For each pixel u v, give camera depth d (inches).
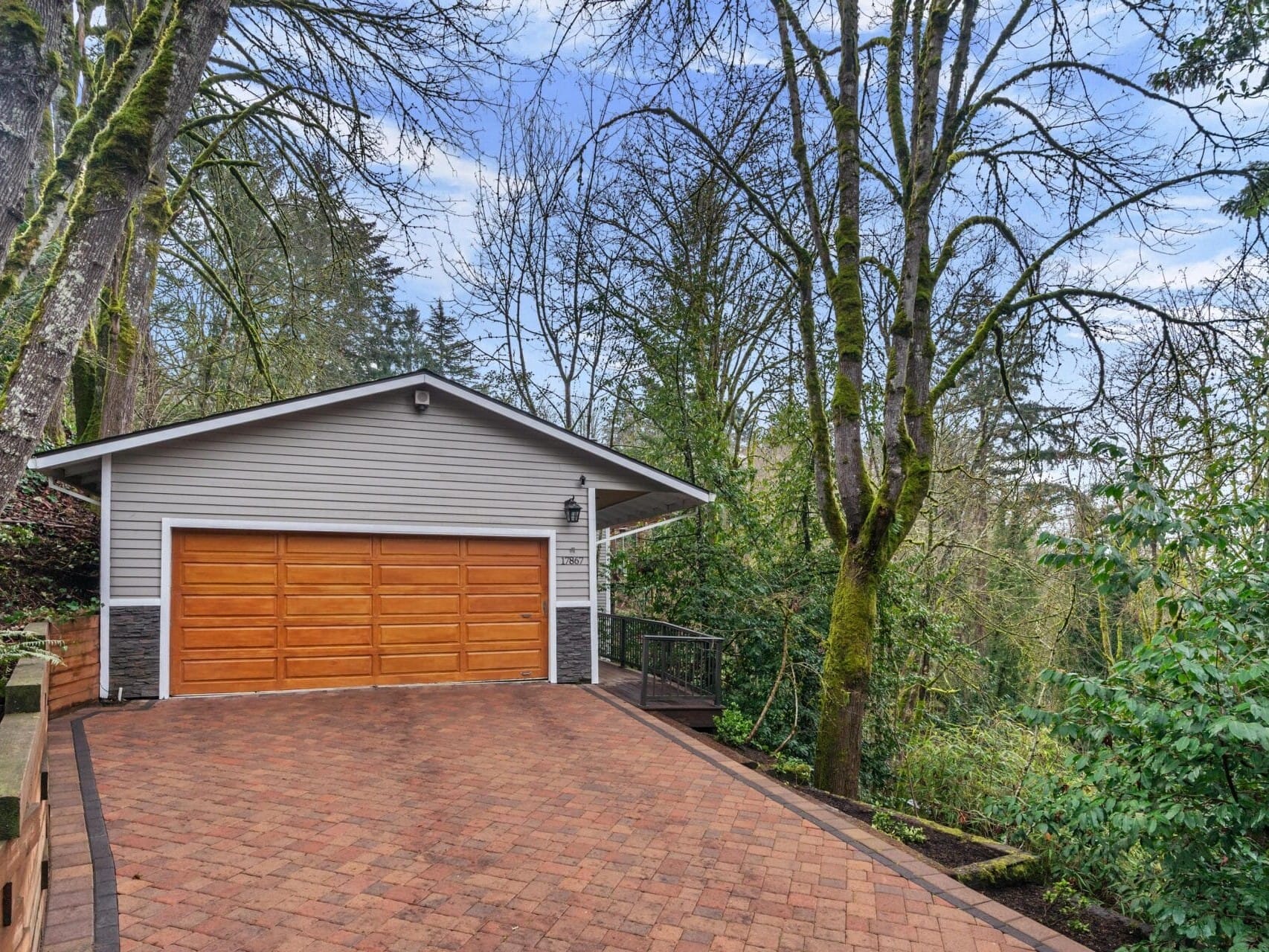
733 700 453.1
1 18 183.0
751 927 164.2
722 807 240.2
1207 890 161.8
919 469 370.6
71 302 187.3
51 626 312.7
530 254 852.6
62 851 187.9
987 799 315.6
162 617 368.2
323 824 212.7
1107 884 215.6
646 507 579.5
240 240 668.1
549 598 444.8
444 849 199.9
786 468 586.2
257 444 391.5
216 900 165.9
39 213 216.1
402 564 418.3
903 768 448.5
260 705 358.3
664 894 178.5
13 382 181.2
